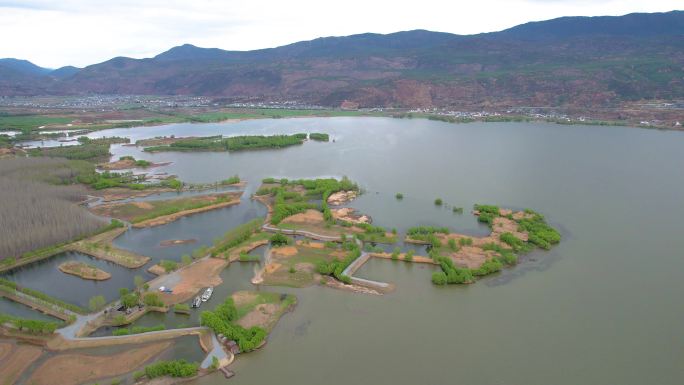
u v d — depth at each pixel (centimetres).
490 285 15612
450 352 12225
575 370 11512
